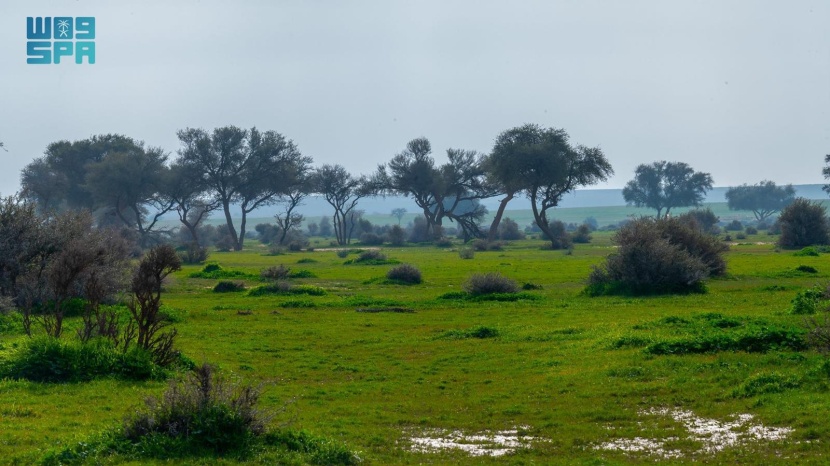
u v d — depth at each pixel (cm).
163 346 2595
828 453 1639
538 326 3747
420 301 5178
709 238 6388
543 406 2194
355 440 1847
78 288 3956
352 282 6956
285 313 4603
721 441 1786
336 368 2839
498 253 12775
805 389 2122
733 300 4606
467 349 3194
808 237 11438
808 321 2855
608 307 4506
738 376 2328
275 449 1612
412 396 2372
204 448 1574
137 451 1548
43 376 2302
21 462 1503
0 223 3947
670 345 2753
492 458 1702
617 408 2127
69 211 4584
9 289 3900
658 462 1631
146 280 2567
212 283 7088
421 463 1659
